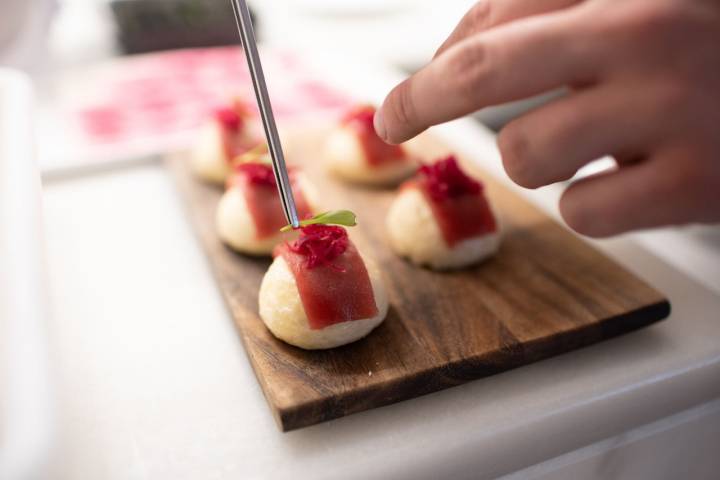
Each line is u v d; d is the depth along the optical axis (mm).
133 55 580
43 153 434
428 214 328
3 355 199
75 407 253
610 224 196
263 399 260
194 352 280
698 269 344
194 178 397
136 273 325
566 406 254
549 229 350
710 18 170
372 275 287
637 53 173
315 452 238
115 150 434
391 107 206
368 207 383
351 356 264
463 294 304
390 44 634
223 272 320
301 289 269
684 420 282
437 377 257
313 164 422
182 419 250
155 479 229
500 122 509
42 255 232
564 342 275
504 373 271
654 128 178
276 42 636
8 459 178
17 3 479
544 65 178
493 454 246
